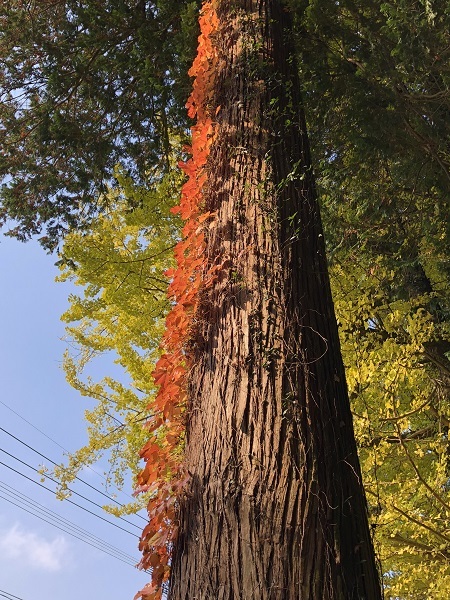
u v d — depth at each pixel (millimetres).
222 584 1742
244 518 1822
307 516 1815
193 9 5098
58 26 6406
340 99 5312
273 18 3920
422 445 5027
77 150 6402
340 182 5312
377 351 4352
